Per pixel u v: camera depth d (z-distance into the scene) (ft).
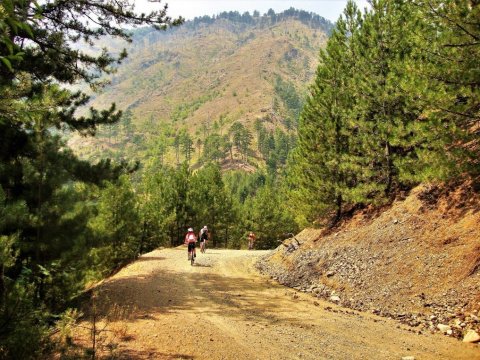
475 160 35.01
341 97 65.72
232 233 180.14
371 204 61.57
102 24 37.52
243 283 53.31
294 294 46.06
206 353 24.22
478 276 32.53
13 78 26.86
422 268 38.58
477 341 25.82
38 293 25.68
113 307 34.83
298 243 68.39
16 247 24.41
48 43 34.17
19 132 29.94
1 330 15.43
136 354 23.21
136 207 89.51
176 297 41.57
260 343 26.61
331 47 68.54
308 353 24.58
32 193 29.22
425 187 51.13
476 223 38.14
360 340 27.37
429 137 35.88
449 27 32.50
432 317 31.09
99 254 61.11
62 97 30.89
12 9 8.84
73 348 22.00
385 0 58.75
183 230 130.00
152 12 37.45
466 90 32.32
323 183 66.08
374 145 57.88
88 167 35.88
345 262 49.83
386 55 57.26
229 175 520.42
